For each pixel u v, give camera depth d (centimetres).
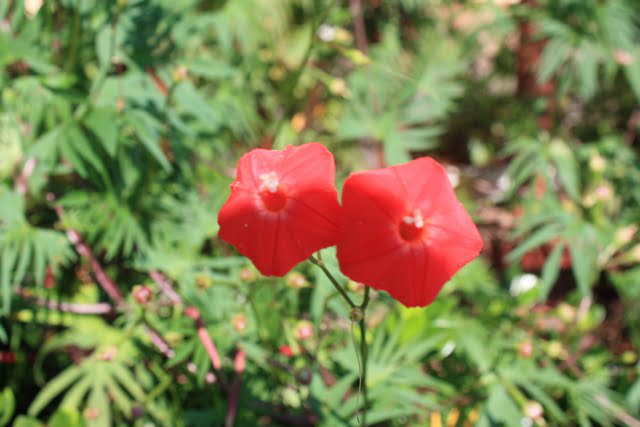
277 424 38
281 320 37
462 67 53
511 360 39
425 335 38
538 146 49
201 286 36
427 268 30
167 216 41
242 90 50
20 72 41
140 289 36
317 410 36
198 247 40
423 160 30
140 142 40
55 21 41
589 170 49
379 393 37
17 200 38
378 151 50
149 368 40
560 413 38
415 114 50
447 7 66
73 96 37
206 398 39
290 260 30
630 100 65
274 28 54
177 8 42
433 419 39
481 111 72
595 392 40
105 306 40
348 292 35
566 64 52
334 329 40
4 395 39
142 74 39
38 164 39
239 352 37
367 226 30
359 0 54
